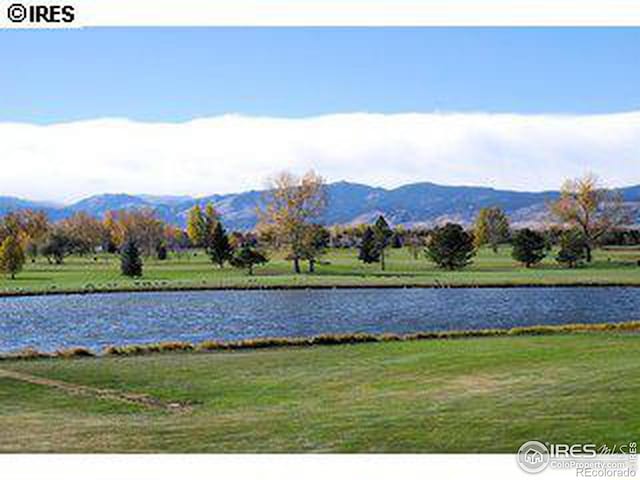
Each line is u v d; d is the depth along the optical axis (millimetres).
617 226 133750
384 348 37781
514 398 23172
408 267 127062
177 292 87250
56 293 84688
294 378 29953
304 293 85188
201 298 80625
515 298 77188
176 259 156500
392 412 22328
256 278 103312
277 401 25938
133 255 108188
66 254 168250
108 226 188625
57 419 23359
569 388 24125
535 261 124188
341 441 19234
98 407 25484
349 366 32312
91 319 62938
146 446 19422
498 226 161750
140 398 26938
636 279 94000
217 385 29062
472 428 19781
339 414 22484
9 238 105750
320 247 122500
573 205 133375
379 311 67188
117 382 29812
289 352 37281
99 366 33562
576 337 40656
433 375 29094
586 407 21250
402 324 58531
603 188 132875
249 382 29453
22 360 35844
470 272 112438
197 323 60062
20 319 63250
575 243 122562
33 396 27312
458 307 69625
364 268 124562
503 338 41000
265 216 120500
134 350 38781
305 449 18672
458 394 24719
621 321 58969
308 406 24500
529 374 27797
